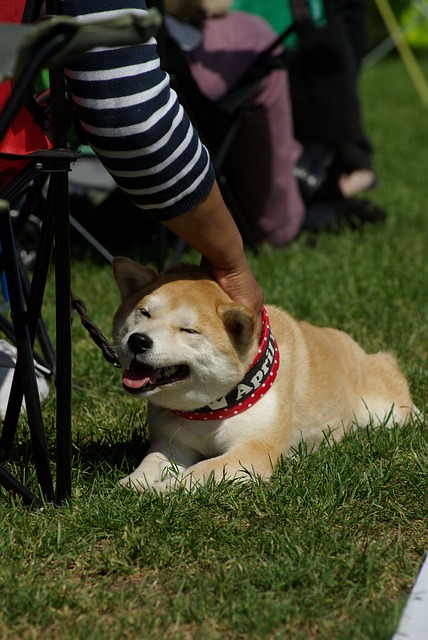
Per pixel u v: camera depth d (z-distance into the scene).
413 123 19.55
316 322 7.84
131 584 3.96
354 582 3.94
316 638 3.59
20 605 3.68
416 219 11.62
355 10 12.71
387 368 6.39
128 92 3.92
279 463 5.08
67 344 4.29
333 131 11.30
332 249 10.17
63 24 3.24
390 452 5.25
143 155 4.03
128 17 3.21
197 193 4.22
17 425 5.30
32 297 4.46
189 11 8.77
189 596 3.85
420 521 4.57
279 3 10.31
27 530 4.27
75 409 6.06
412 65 26.12
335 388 5.76
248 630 3.60
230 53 8.98
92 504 4.52
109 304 8.17
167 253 9.86
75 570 4.05
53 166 4.02
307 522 4.45
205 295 4.84
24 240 8.78
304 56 11.05
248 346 4.87
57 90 4.02
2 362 5.78
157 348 4.70
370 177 12.87
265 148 9.52
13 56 3.24
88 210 10.19
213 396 4.95
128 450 5.42
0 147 4.14
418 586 3.87
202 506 4.57
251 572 3.96
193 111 8.73
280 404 5.18
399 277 8.98
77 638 3.48
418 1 28.69
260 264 9.42
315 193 11.44
